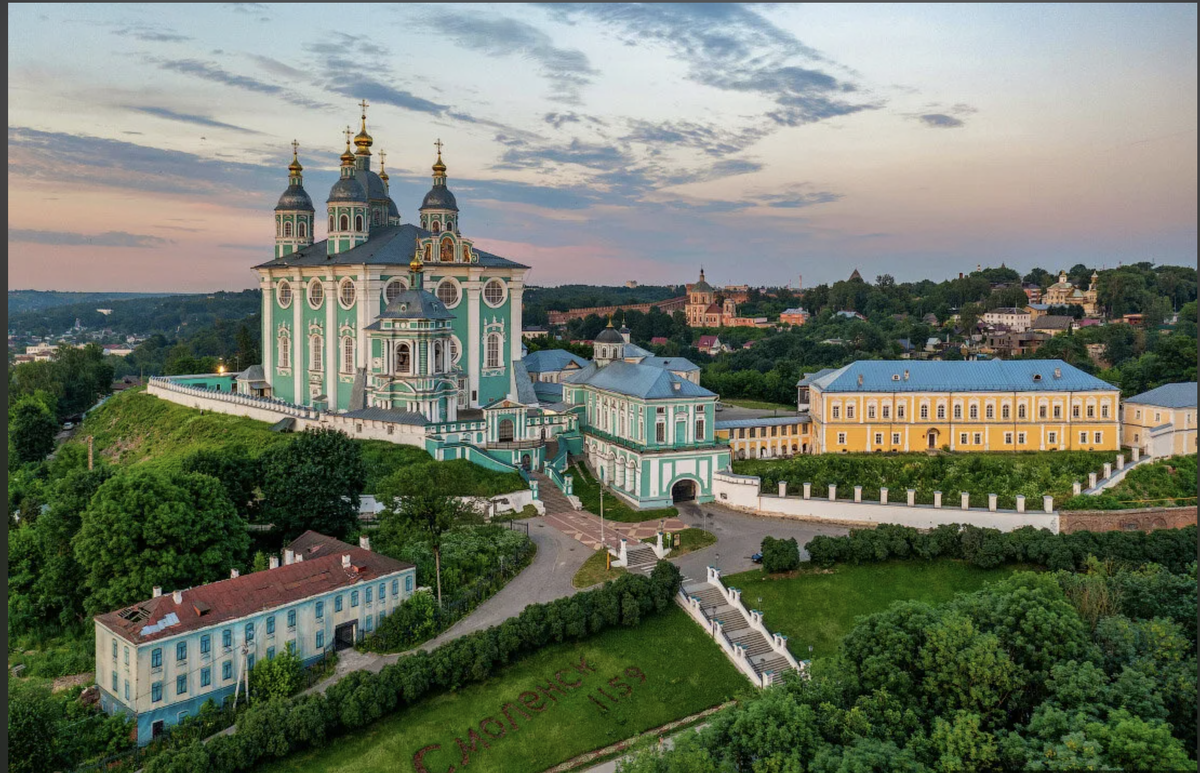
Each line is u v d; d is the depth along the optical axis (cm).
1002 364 15688
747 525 12256
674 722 8275
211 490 9612
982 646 6906
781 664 8938
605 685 8606
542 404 16362
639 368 14175
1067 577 8644
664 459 12975
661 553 11000
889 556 10738
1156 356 17525
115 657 7706
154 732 7556
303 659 8581
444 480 10325
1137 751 5794
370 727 7825
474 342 15825
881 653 7262
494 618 9394
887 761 6150
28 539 9894
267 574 8662
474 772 7512
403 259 15488
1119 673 7081
